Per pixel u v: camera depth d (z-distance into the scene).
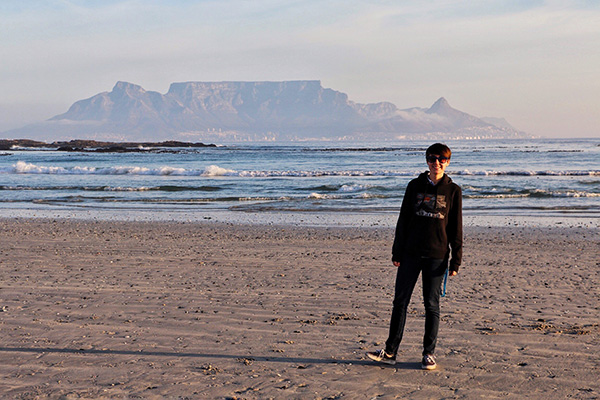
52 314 5.89
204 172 38.56
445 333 5.23
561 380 3.93
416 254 4.27
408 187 4.38
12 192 26.67
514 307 6.38
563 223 16.09
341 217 17.83
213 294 6.97
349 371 4.16
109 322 5.58
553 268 9.12
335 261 9.70
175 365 4.29
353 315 5.93
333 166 52.78
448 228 4.30
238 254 10.46
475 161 59.72
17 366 4.26
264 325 5.50
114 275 8.27
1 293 6.93
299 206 21.09
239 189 27.84
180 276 8.23
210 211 19.67
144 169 40.19
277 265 9.26
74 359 4.43
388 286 7.54
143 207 21.05
